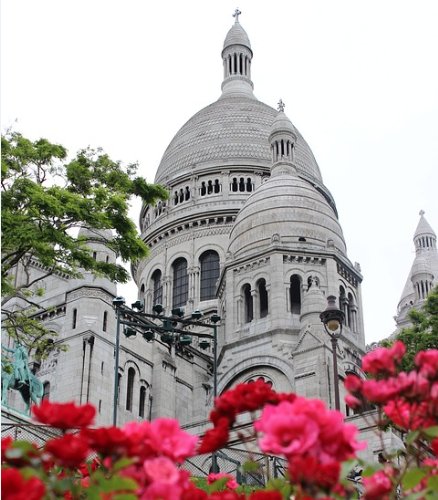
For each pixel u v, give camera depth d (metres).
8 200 34.94
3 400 47.25
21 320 41.09
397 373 8.54
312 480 6.83
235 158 99.69
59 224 37.62
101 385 60.62
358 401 8.54
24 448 7.57
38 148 37.59
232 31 122.12
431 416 8.18
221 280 79.50
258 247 76.62
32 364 62.31
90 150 40.03
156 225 98.19
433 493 7.73
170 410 67.62
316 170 106.94
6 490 6.25
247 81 119.06
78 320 61.94
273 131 91.50
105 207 38.44
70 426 7.17
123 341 65.06
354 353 71.31
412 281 127.50
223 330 77.56
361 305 78.81
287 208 78.25
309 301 69.19
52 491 7.42
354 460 7.62
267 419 7.41
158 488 6.90
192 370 73.31
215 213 94.62
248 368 70.69
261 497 7.00
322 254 75.06
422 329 60.72
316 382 64.62
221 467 38.41
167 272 94.69
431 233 139.62
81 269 62.84
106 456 7.19
